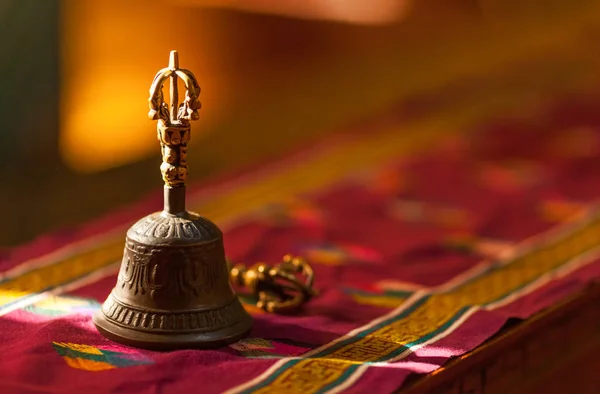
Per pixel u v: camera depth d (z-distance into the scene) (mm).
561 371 2947
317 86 7832
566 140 5566
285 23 8750
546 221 4055
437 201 4332
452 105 6570
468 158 5137
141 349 2363
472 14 9266
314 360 2346
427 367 2359
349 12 8961
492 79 7453
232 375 2242
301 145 5453
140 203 4078
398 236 3766
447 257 3520
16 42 5441
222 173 4793
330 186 4559
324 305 2830
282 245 3572
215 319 2414
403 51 8656
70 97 6957
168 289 2367
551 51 8242
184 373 2236
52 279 3004
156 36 8305
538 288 3111
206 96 7504
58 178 5562
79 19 7133
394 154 5234
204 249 2393
